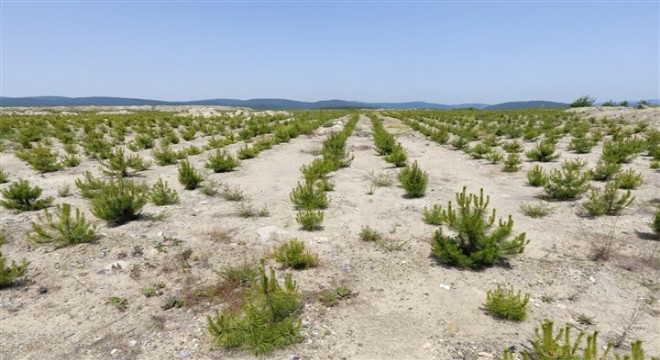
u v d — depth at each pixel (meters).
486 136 21.50
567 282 4.69
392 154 13.16
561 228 6.49
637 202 7.73
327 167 11.27
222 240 6.16
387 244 5.97
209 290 4.57
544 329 2.89
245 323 3.53
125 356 3.47
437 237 5.34
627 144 13.44
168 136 19.92
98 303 4.37
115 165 11.32
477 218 5.02
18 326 3.95
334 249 5.84
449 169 12.36
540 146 13.54
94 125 25.27
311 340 3.59
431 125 28.91
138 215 7.44
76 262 5.33
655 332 3.66
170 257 5.46
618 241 5.82
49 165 12.52
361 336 3.67
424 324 3.85
